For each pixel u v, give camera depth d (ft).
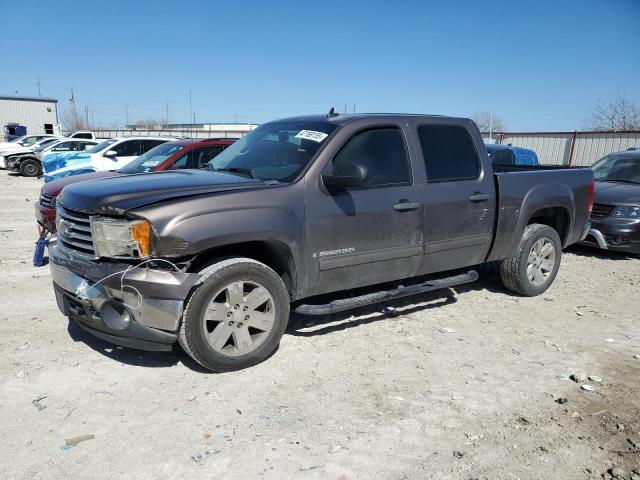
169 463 9.52
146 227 11.60
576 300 19.79
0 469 9.21
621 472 9.53
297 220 13.35
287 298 13.47
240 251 13.44
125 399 11.61
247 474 9.27
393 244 15.29
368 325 16.38
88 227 12.55
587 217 21.31
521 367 13.84
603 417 11.49
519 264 19.03
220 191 12.66
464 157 17.11
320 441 10.28
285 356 13.98
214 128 227.81
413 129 16.07
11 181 66.23
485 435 10.69
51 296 18.51
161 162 28.58
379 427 10.83
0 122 156.66
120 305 11.94
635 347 15.43
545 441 10.53
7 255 24.66
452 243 16.71
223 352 12.60
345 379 12.83
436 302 18.90
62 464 9.40
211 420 10.89
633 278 23.40
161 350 12.19
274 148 15.29
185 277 11.76
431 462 9.77
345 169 13.55
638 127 111.14
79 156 42.47
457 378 13.11
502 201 17.79
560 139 77.92
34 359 13.42
